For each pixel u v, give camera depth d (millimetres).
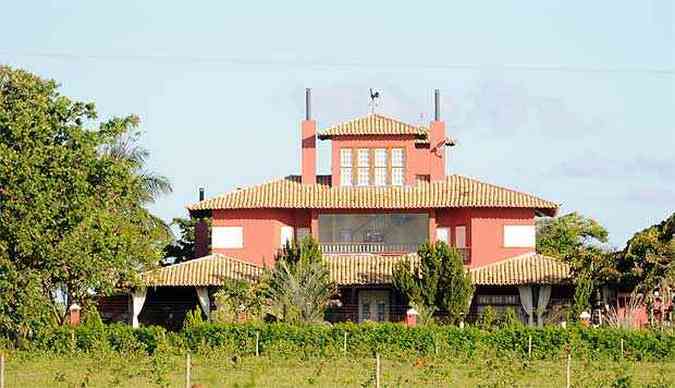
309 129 149625
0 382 73562
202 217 155750
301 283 126125
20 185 107562
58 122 113000
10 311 107438
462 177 149375
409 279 130750
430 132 149375
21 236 106750
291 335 109312
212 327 110125
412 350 108188
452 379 85562
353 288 140250
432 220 144750
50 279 111750
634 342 107250
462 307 129500
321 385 80688
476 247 143250
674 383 83938
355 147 146875
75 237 109500
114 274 119250
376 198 145000
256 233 145000
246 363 98062
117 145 146000
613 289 133125
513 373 89312
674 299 126250
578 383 81000
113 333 109312
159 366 88938
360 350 108125
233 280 130125
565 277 137000
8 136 110438
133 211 131375
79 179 109750
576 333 108000
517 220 143750
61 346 108500
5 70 116188
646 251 127812
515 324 120188
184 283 137750
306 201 144500
